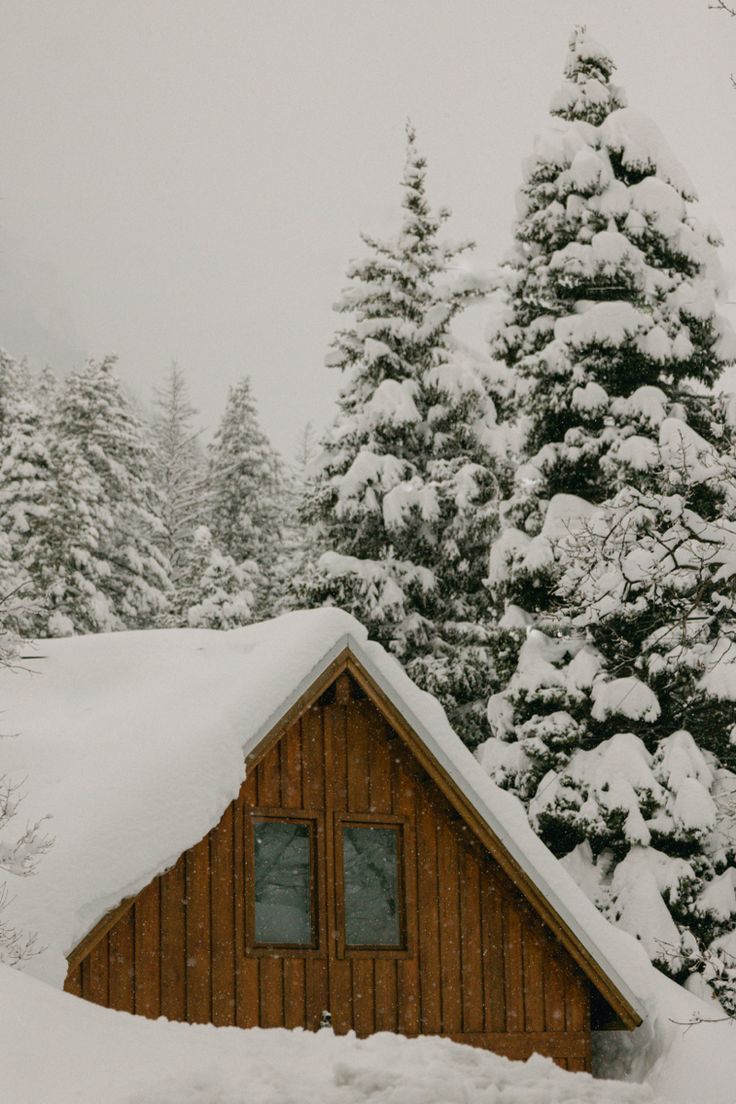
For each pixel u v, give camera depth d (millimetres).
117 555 43656
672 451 23422
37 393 67375
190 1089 8297
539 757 24953
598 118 29203
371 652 18250
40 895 14383
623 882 22719
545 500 27328
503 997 17984
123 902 14953
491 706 26438
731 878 23078
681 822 22766
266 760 17250
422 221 36750
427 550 34438
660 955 21734
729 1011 20781
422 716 18141
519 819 18594
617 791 23141
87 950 14594
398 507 33031
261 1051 10031
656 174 28469
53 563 40562
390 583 33188
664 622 17000
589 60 29391
